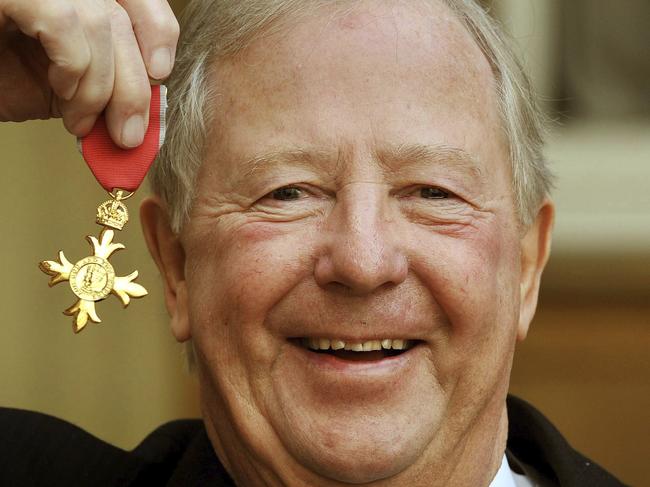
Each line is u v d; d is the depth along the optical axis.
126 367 5.61
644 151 5.86
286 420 3.05
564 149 5.88
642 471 5.62
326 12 3.03
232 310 3.08
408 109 3.00
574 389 5.70
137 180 2.97
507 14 5.52
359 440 3.00
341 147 2.98
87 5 2.87
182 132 3.16
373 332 3.00
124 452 3.61
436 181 3.01
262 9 3.06
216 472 3.34
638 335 5.70
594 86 5.91
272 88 3.03
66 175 5.47
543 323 5.74
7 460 3.54
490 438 3.22
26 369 5.52
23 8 2.82
